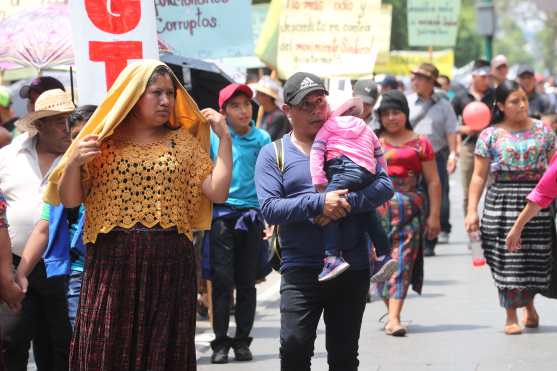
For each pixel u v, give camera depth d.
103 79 16.95
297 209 14.28
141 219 13.12
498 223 21.73
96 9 16.89
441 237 37.84
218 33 25.23
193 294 13.49
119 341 13.19
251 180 20.83
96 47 16.91
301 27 26.75
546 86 59.03
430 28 43.94
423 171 22.78
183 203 13.38
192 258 13.50
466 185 36.75
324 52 26.73
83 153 12.85
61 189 13.09
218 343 20.58
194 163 13.52
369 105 23.53
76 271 16.03
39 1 21.95
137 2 17.00
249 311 20.86
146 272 13.13
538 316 22.80
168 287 13.22
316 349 21.34
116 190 13.15
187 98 13.50
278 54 26.77
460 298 26.66
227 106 20.80
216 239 20.53
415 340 21.88
